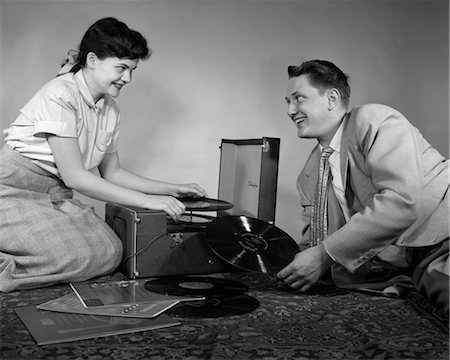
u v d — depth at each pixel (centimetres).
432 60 314
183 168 302
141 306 148
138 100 297
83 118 204
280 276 169
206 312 146
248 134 304
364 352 119
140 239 188
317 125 188
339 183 182
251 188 230
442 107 316
